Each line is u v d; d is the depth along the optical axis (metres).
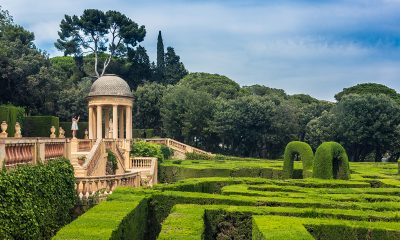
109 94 41.38
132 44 91.00
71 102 63.75
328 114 69.62
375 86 91.88
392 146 65.50
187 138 70.81
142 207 15.99
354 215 14.23
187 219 13.03
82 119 66.88
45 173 14.71
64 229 10.55
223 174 35.72
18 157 13.37
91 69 88.75
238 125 66.31
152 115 76.81
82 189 18.92
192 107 67.06
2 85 54.31
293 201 16.61
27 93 56.12
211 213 14.99
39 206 13.75
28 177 13.14
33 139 14.45
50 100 59.78
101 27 86.44
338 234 12.58
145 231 16.88
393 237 12.34
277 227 11.86
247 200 16.67
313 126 71.00
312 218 13.51
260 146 71.88
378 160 69.56
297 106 81.56
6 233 11.29
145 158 39.81
